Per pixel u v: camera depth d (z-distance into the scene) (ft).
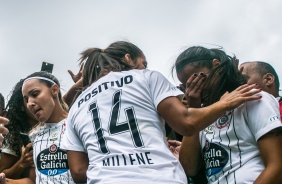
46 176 9.57
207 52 8.14
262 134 6.56
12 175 10.72
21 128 11.83
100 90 6.81
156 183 5.81
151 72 6.86
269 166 6.36
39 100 10.14
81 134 6.79
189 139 7.73
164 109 6.43
